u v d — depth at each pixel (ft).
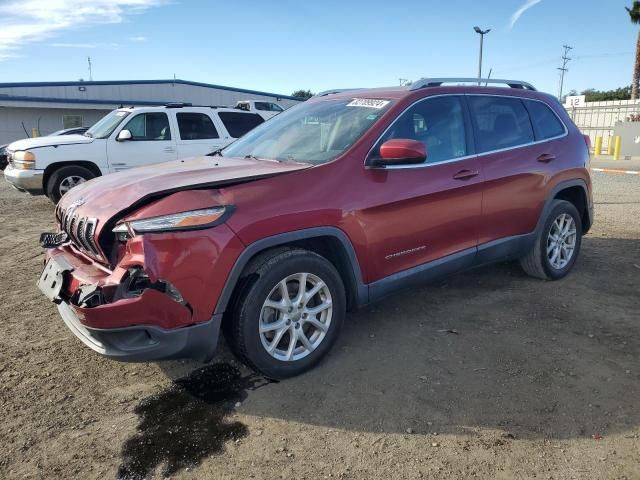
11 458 8.83
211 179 10.61
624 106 109.50
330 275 11.38
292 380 11.16
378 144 12.26
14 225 28.07
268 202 10.43
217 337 10.09
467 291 16.30
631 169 57.11
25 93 101.09
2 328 14.06
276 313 10.98
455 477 8.27
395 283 12.64
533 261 16.63
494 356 12.10
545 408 10.04
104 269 10.28
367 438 9.26
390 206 12.10
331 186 11.31
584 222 18.38
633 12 124.06
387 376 11.28
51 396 10.69
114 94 108.47
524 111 16.15
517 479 8.21
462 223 13.80
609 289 16.38
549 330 13.44
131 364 12.00
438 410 10.03
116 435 9.42
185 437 9.34
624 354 12.10
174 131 34.91
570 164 16.90
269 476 8.36
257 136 15.05
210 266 9.70
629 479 8.14
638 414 9.80
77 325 10.30
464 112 14.37
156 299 9.30
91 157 32.63
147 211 9.66
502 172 14.70
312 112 14.60
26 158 31.45
